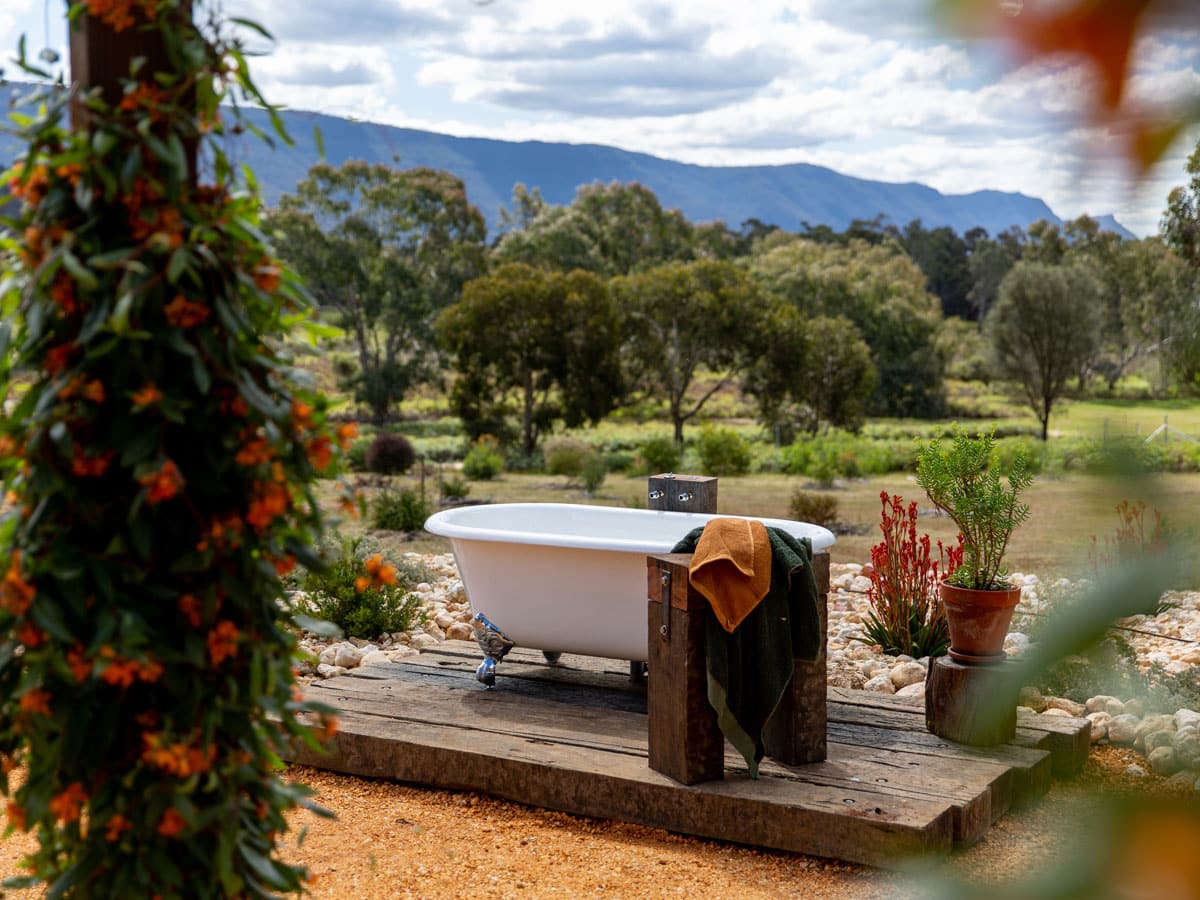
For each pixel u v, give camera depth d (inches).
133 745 85.8
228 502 86.0
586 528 256.8
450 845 155.5
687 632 157.2
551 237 1924.2
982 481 177.3
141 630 79.1
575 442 1066.1
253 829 90.9
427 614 286.7
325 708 90.9
